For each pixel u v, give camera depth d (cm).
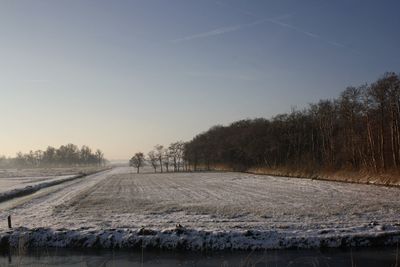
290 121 10031
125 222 2720
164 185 6412
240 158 12062
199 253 2095
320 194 4128
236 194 4469
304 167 7819
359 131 7175
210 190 5125
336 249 2061
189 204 3641
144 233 2275
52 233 2334
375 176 5284
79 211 3416
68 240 2270
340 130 8081
